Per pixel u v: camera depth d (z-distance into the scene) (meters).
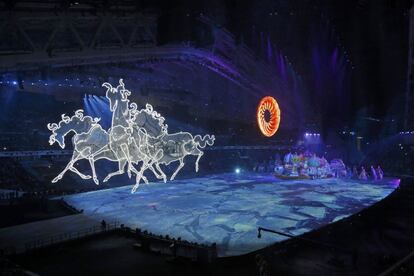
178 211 42.44
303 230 34.84
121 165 43.06
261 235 33.31
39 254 28.08
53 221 37.31
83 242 31.33
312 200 48.88
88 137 39.06
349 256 28.53
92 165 39.81
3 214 39.59
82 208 43.69
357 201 48.06
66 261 26.91
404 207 44.47
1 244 29.53
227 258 26.73
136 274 24.50
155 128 47.47
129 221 37.75
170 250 28.53
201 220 38.53
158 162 48.75
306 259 28.11
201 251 25.78
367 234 34.09
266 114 41.34
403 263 18.58
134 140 43.97
